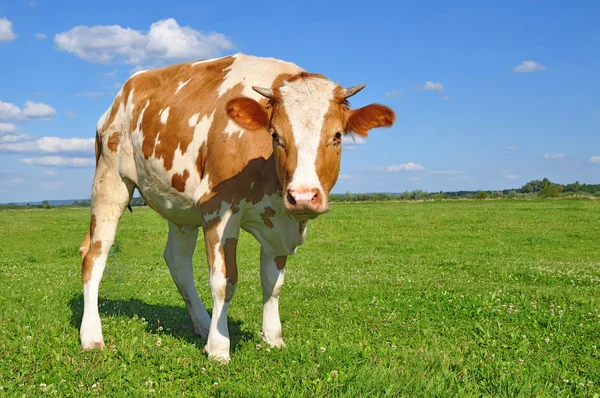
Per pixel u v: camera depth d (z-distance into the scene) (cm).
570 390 488
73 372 506
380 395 445
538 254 1939
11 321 729
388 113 525
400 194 8175
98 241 702
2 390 453
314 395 437
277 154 509
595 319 773
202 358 563
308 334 700
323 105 504
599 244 2206
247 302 941
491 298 912
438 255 1894
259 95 589
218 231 566
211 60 687
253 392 447
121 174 717
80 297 936
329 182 503
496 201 5062
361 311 848
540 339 679
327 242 2342
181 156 622
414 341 670
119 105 732
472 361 564
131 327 703
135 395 459
